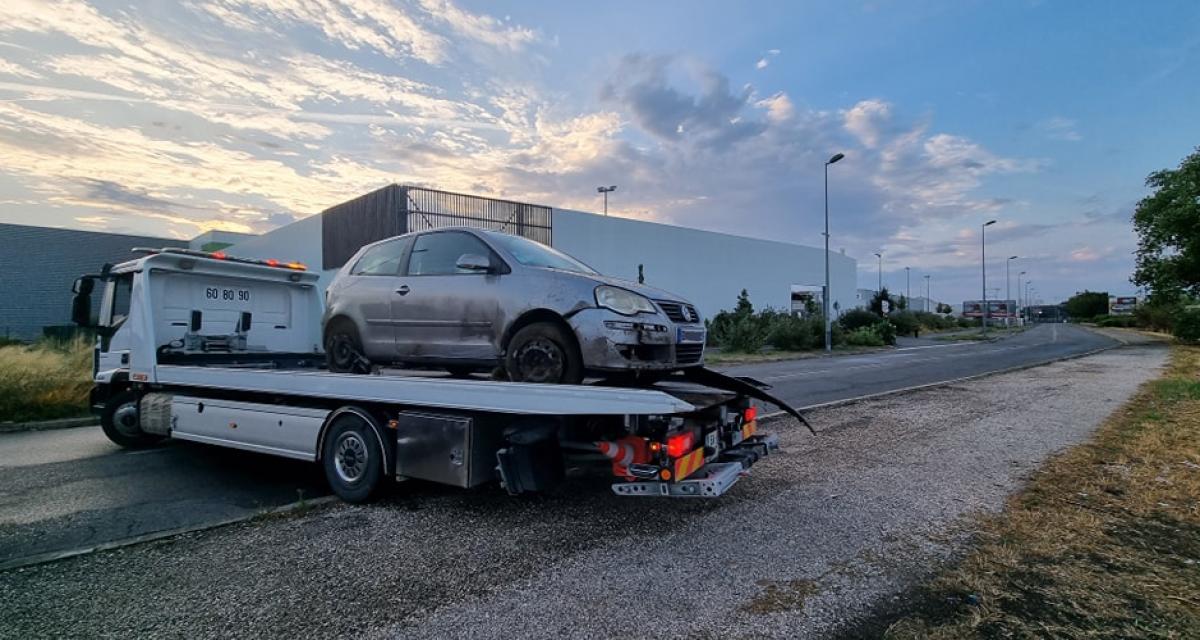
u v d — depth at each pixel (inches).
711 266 1519.4
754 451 207.3
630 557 155.6
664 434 166.1
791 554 157.9
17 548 165.5
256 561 153.3
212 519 191.3
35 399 402.3
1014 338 1867.6
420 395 189.0
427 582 140.4
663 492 165.0
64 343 557.3
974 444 294.5
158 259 283.7
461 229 226.1
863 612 126.1
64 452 301.1
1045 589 136.9
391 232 822.5
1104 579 142.3
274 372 229.8
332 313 252.7
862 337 1406.3
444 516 189.9
